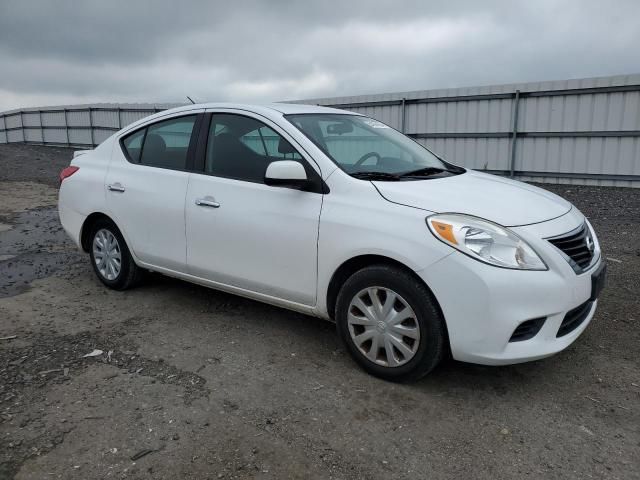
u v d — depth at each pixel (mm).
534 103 13727
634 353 3727
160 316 4438
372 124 4586
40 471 2510
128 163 4781
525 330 3023
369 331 3342
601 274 3361
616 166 12852
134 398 3154
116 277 4980
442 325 3092
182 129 4445
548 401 3135
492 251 2955
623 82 12375
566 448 2699
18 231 7953
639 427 2877
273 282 3762
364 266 3432
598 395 3197
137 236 4629
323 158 3580
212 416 2971
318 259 3475
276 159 3797
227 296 4902
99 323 4293
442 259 2977
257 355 3721
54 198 11383
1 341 3945
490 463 2586
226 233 3947
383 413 3008
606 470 2533
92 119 28656
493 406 3086
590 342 3898
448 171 4160
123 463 2570
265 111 3980
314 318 4383
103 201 4848
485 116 14578
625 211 9477
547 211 3393
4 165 18406
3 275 5629
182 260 4324
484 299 2904
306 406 3076
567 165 13516
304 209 3533
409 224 3119
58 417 2955
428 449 2693
